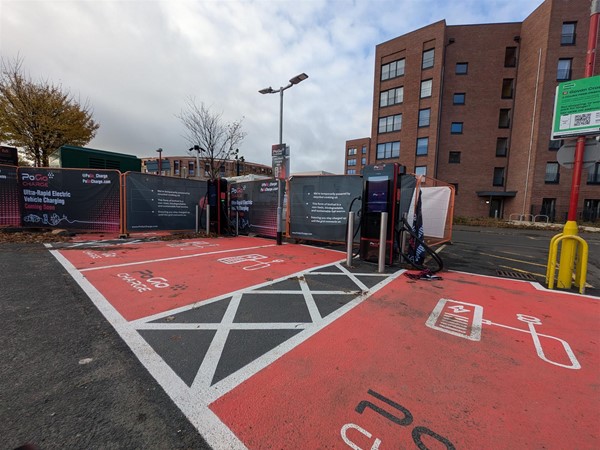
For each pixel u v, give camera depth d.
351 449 1.64
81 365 2.38
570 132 4.78
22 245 7.39
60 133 17.83
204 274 5.29
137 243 8.46
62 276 4.81
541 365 2.59
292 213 9.44
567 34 20.61
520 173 23.17
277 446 1.65
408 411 1.96
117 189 9.34
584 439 1.76
